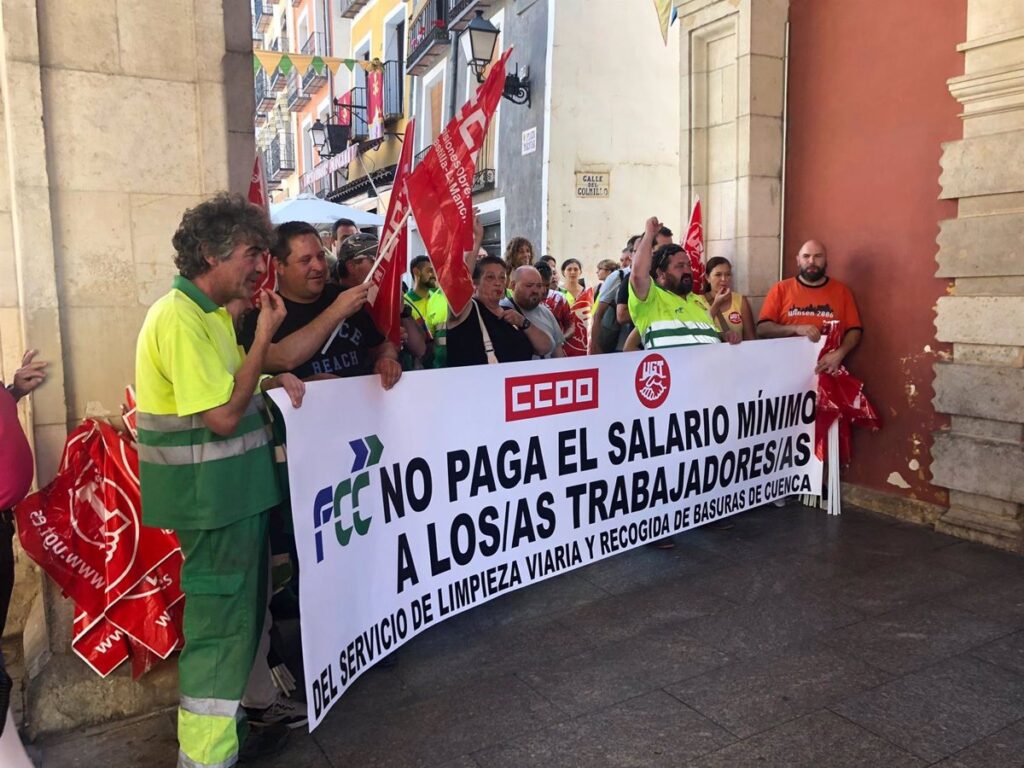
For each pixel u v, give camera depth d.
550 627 3.54
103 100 2.83
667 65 12.27
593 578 4.09
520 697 2.95
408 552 3.14
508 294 5.22
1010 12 4.15
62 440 2.84
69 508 2.76
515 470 3.57
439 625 3.59
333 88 21.38
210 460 2.30
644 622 3.56
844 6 5.06
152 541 2.80
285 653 3.38
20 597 3.69
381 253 3.08
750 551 4.41
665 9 5.72
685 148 5.86
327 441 2.64
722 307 5.22
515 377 3.51
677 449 4.30
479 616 3.67
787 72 5.46
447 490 3.30
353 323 3.20
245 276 2.37
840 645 3.29
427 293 5.29
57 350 2.80
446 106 14.71
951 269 4.47
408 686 3.06
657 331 4.47
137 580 2.79
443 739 2.70
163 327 2.25
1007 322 4.24
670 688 2.99
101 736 2.79
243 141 3.44
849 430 5.15
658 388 4.15
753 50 5.32
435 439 3.22
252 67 3.43
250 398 2.29
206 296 2.35
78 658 2.87
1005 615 3.54
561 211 11.78
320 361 3.09
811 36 5.29
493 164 13.50
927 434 4.76
